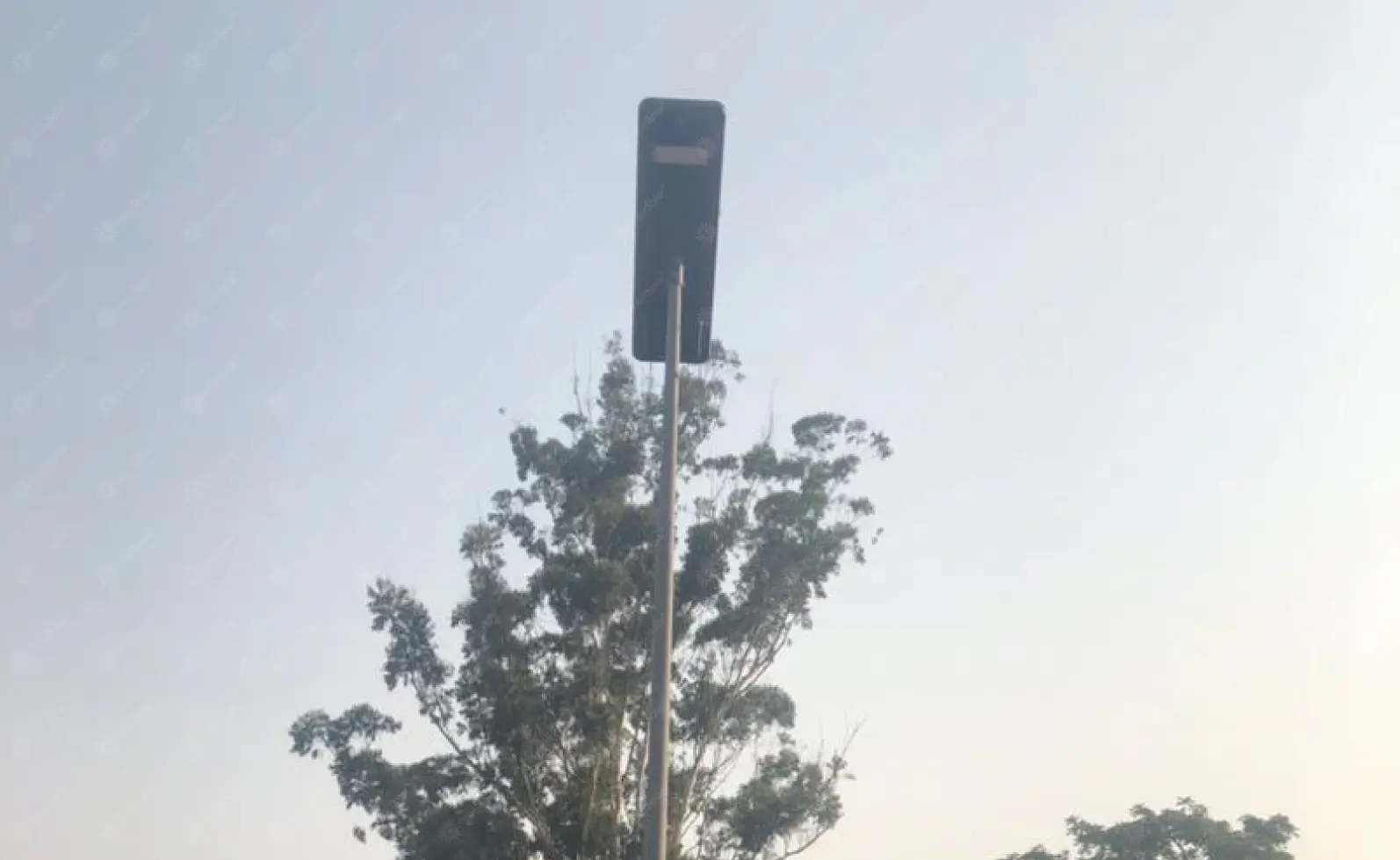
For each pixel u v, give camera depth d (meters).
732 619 32.41
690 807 32.62
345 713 32.06
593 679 31.84
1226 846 38.97
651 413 34.31
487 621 31.98
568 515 33.09
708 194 9.56
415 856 30.80
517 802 31.77
